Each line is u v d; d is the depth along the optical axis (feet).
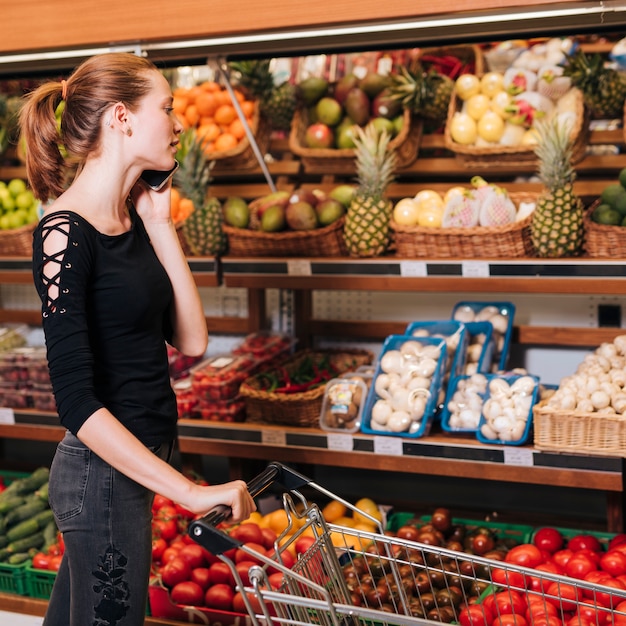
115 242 5.84
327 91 11.37
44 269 5.51
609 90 10.14
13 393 10.84
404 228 9.27
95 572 5.82
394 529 9.65
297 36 7.98
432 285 9.11
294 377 10.11
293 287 9.71
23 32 8.34
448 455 8.79
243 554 8.30
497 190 9.26
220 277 10.19
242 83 11.16
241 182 12.39
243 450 9.72
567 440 8.29
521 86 10.20
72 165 6.25
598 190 10.52
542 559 7.97
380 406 9.21
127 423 5.84
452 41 8.45
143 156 5.90
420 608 7.39
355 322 11.48
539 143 9.05
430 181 11.65
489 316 10.41
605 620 6.81
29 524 9.69
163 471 5.28
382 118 10.77
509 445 8.64
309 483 5.79
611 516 9.36
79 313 5.47
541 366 11.05
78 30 8.17
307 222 9.70
